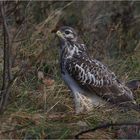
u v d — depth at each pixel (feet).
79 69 43.80
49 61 51.52
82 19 59.77
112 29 57.62
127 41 58.29
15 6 55.16
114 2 61.36
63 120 42.01
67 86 45.91
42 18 58.80
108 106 44.50
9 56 41.52
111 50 56.65
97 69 44.42
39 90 45.93
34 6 59.16
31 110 42.60
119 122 42.34
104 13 60.70
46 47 53.47
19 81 46.26
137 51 53.98
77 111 43.83
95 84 44.24
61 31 44.65
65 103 45.24
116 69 51.31
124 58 54.08
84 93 44.21
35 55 51.31
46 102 44.50
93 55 54.60
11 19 55.52
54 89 46.16
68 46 44.55
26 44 52.49
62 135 39.75
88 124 41.75
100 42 56.70
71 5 60.80
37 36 54.44
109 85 44.65
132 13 61.11
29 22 57.00
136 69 51.13
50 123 41.11
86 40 56.03
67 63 44.14
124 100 44.80
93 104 44.65
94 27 58.90
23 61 49.47
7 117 41.34
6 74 45.42
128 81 49.03
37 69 49.39
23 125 40.83
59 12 58.54
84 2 61.11
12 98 43.80
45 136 39.91
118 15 60.59
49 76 49.73
